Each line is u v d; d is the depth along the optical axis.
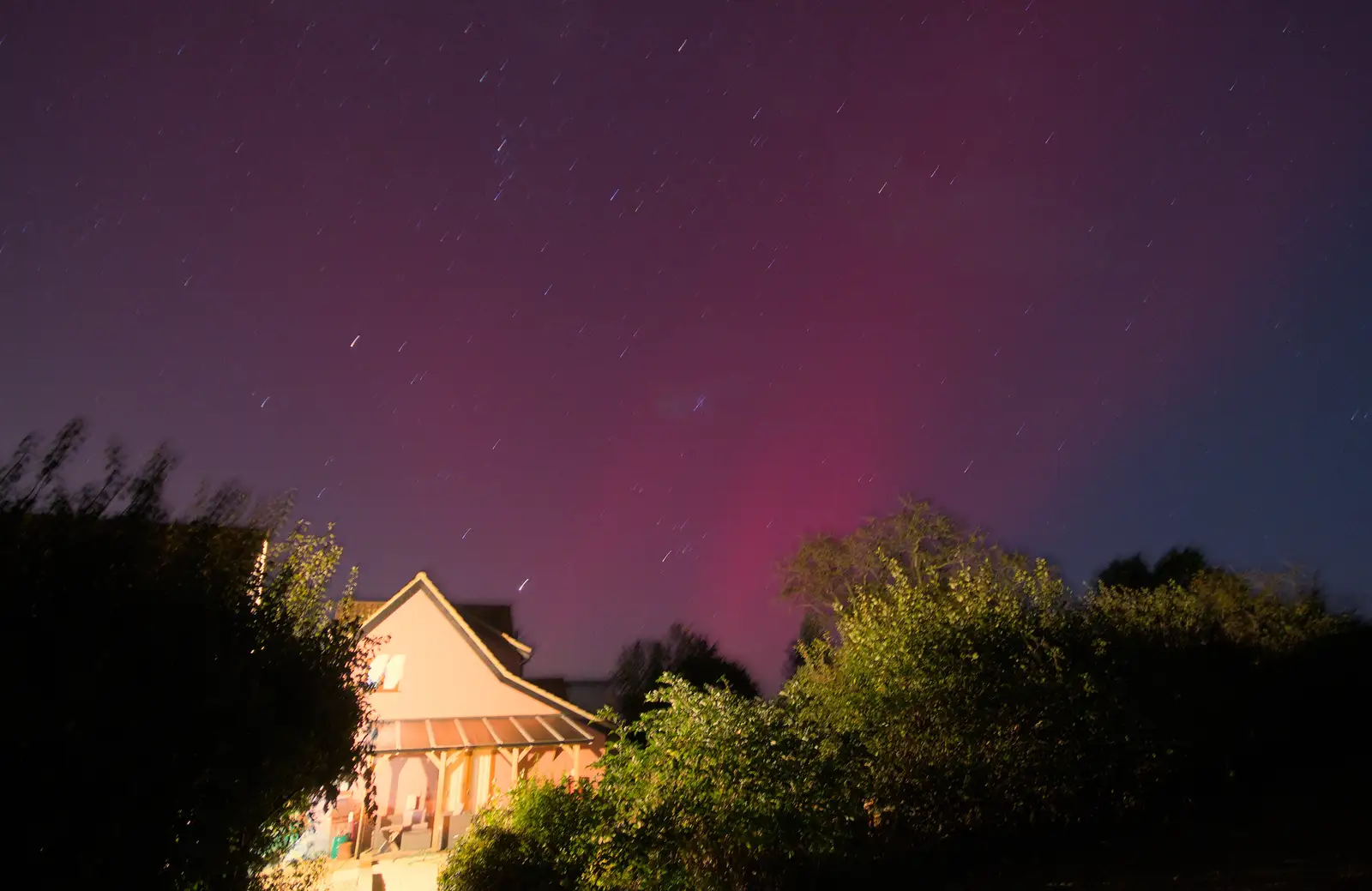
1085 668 8.28
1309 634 13.21
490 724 20.41
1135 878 6.20
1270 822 7.47
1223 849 6.73
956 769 7.59
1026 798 7.75
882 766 7.39
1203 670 9.85
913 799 7.39
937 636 8.08
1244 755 9.91
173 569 3.95
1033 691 7.89
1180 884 5.90
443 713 21.20
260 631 4.55
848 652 8.44
